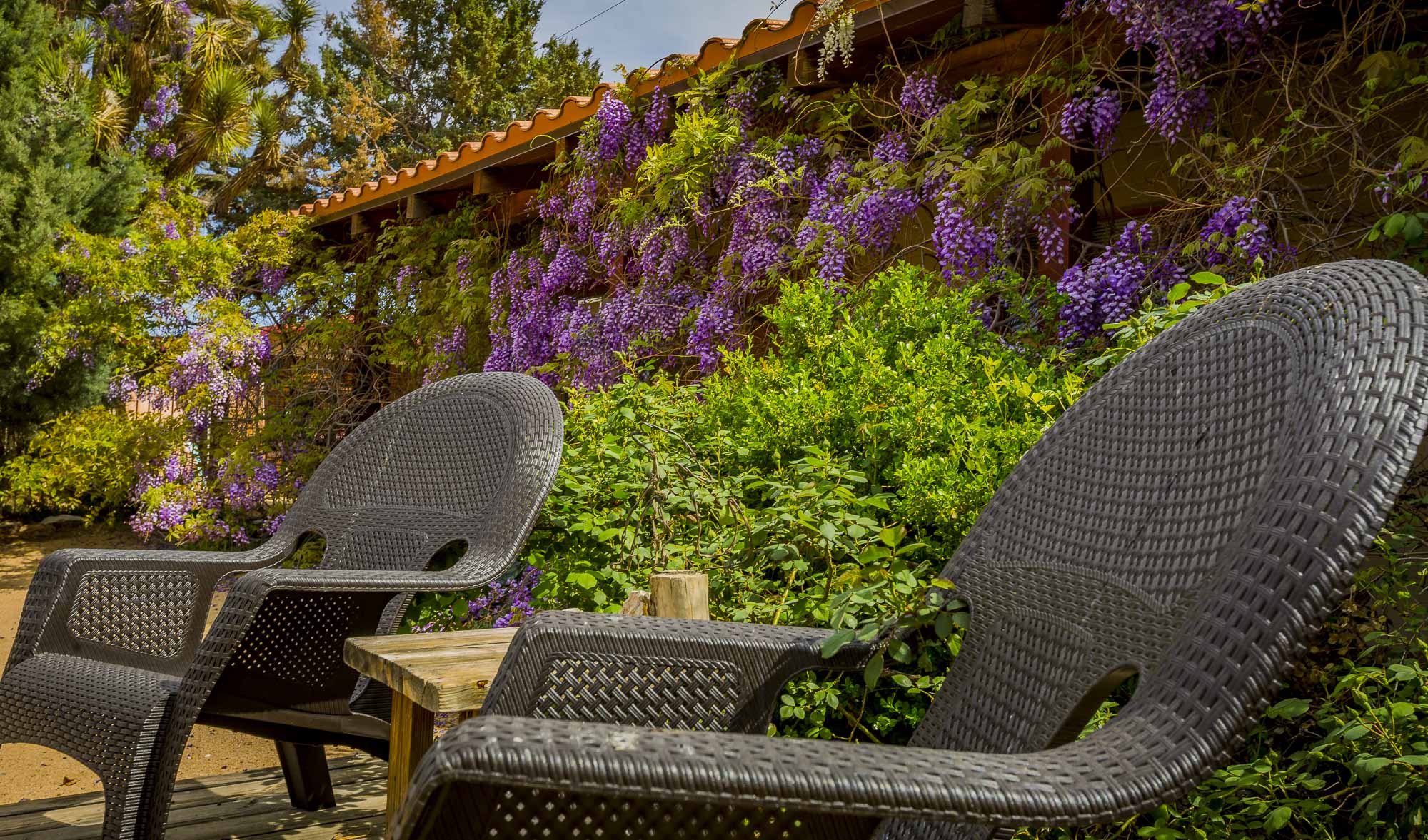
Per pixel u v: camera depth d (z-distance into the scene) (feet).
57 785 11.19
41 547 31.09
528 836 3.46
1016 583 4.22
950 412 8.52
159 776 5.72
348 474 8.54
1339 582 2.83
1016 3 12.58
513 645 4.37
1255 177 10.37
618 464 9.16
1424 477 6.76
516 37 81.61
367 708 7.34
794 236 14.55
